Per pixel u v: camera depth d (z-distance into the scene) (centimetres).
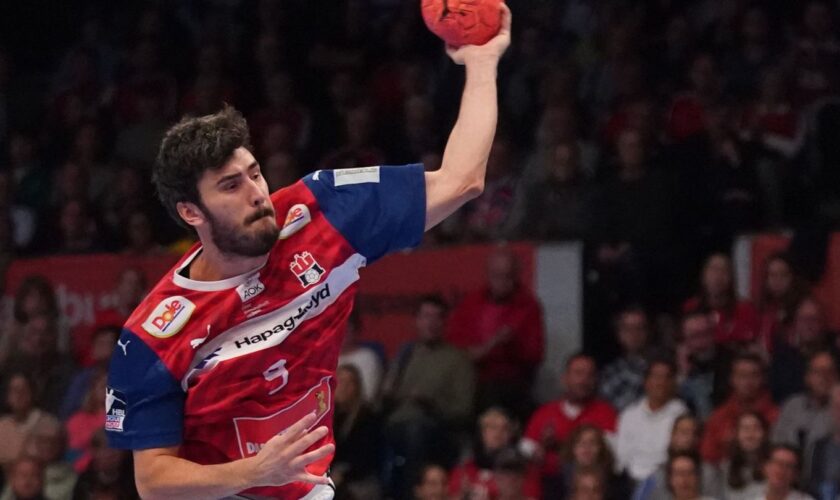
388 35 3372
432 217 995
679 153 2633
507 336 2461
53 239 3067
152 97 3362
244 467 902
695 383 2262
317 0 3412
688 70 2991
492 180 2733
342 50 3350
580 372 2275
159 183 934
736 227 2542
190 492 921
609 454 2138
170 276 955
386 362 2612
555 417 2289
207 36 3488
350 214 975
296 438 908
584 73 3056
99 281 2839
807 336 2225
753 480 2023
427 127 2973
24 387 2528
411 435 2283
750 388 2153
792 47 2930
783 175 2633
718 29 3064
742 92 2947
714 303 2341
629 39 3038
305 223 966
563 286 2536
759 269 2459
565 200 2625
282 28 3416
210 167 912
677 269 2498
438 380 2392
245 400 950
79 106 3438
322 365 973
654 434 2188
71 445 2516
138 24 3594
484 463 2202
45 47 3753
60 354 2791
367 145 2986
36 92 3606
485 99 1022
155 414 943
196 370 941
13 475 2358
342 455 2272
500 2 1038
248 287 944
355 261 978
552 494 2153
